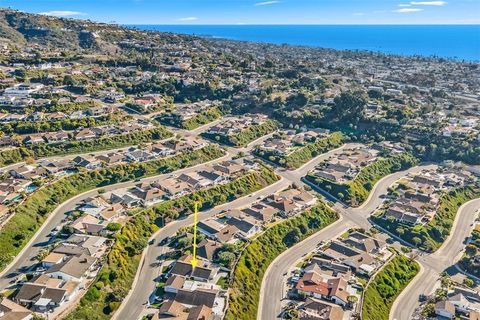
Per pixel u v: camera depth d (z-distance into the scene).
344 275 132.38
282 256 145.12
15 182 163.50
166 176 191.75
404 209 175.62
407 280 139.25
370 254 146.88
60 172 178.75
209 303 111.81
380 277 135.50
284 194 181.38
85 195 169.12
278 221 161.00
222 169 195.62
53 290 109.81
